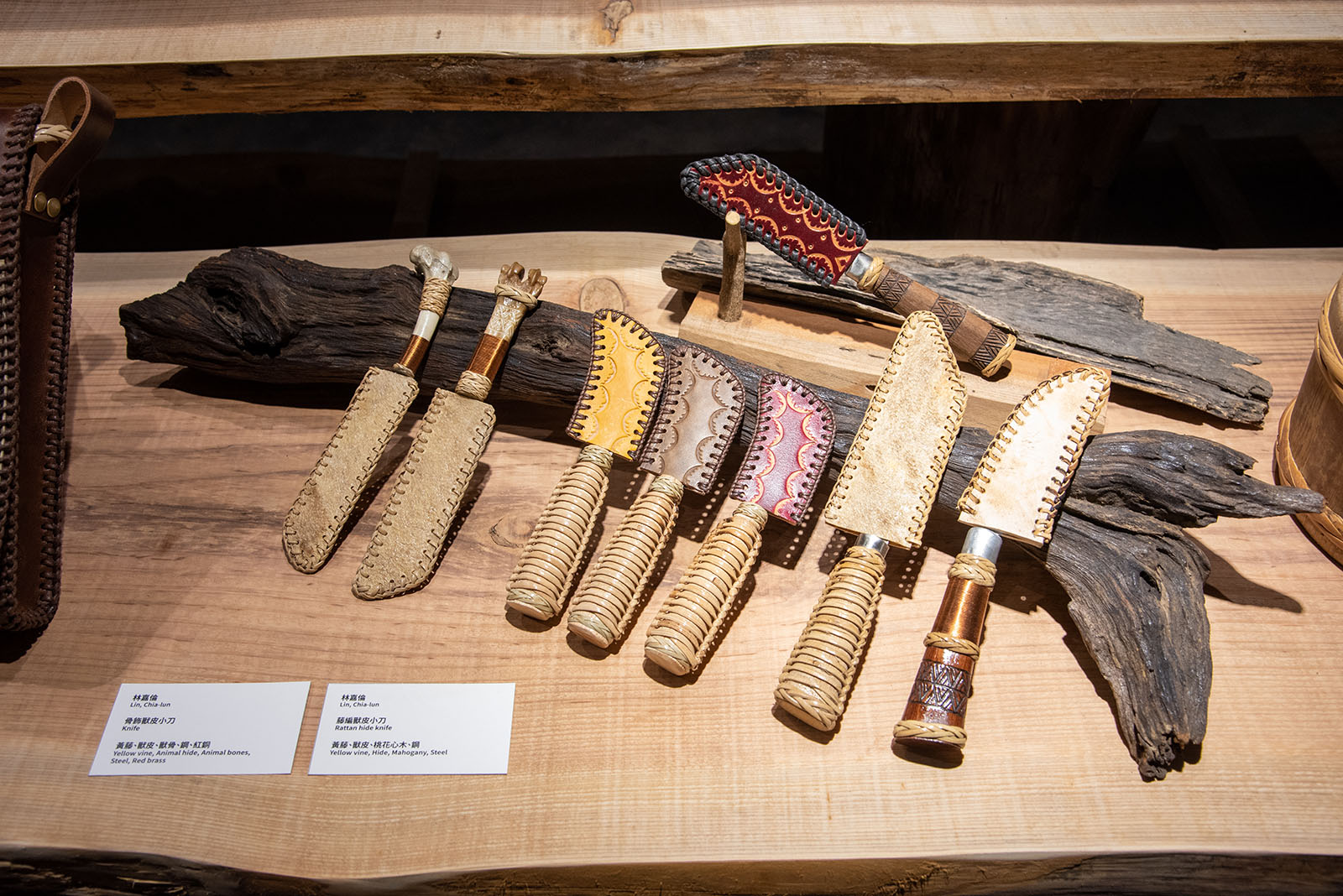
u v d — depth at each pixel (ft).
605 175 9.46
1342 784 4.03
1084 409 4.32
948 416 4.47
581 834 4.00
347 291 5.24
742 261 5.16
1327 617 4.57
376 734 4.27
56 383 4.58
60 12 5.96
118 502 5.19
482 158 9.74
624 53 5.52
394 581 4.65
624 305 5.95
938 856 3.89
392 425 4.89
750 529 4.33
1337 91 5.83
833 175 8.77
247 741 4.29
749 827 4.00
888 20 5.59
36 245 4.44
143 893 4.17
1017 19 5.59
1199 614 4.23
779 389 4.62
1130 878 4.00
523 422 5.53
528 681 4.45
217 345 5.25
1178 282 5.95
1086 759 4.15
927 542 4.91
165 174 9.32
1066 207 7.55
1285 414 4.94
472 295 5.27
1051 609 4.66
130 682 4.48
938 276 5.59
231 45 5.68
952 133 7.21
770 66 5.62
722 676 4.45
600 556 4.72
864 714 4.32
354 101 5.95
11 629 4.54
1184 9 5.64
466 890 4.03
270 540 5.01
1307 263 6.05
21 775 4.20
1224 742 4.18
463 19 5.76
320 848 3.99
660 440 4.58
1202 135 8.97
